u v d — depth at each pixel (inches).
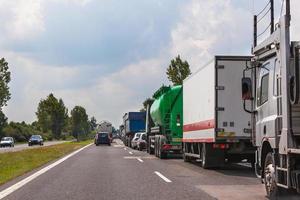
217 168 879.7
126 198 487.5
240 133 782.5
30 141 3088.1
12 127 4808.1
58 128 5605.3
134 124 2385.6
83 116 6269.7
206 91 837.8
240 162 930.7
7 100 3784.5
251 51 544.4
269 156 476.1
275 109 460.8
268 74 485.1
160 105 1245.7
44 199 482.6
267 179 477.4
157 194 516.4
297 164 414.0
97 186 593.0
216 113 781.9
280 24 439.8
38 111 5570.9
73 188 573.3
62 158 1242.6
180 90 1204.5
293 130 416.5
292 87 417.4
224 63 787.4
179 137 1194.0
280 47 438.3
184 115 1057.5
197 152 964.6
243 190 550.3
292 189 448.8
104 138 2753.4
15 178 705.6
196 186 590.9
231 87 785.6
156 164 997.8
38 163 1034.7
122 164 999.0
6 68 3764.8
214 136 781.3
